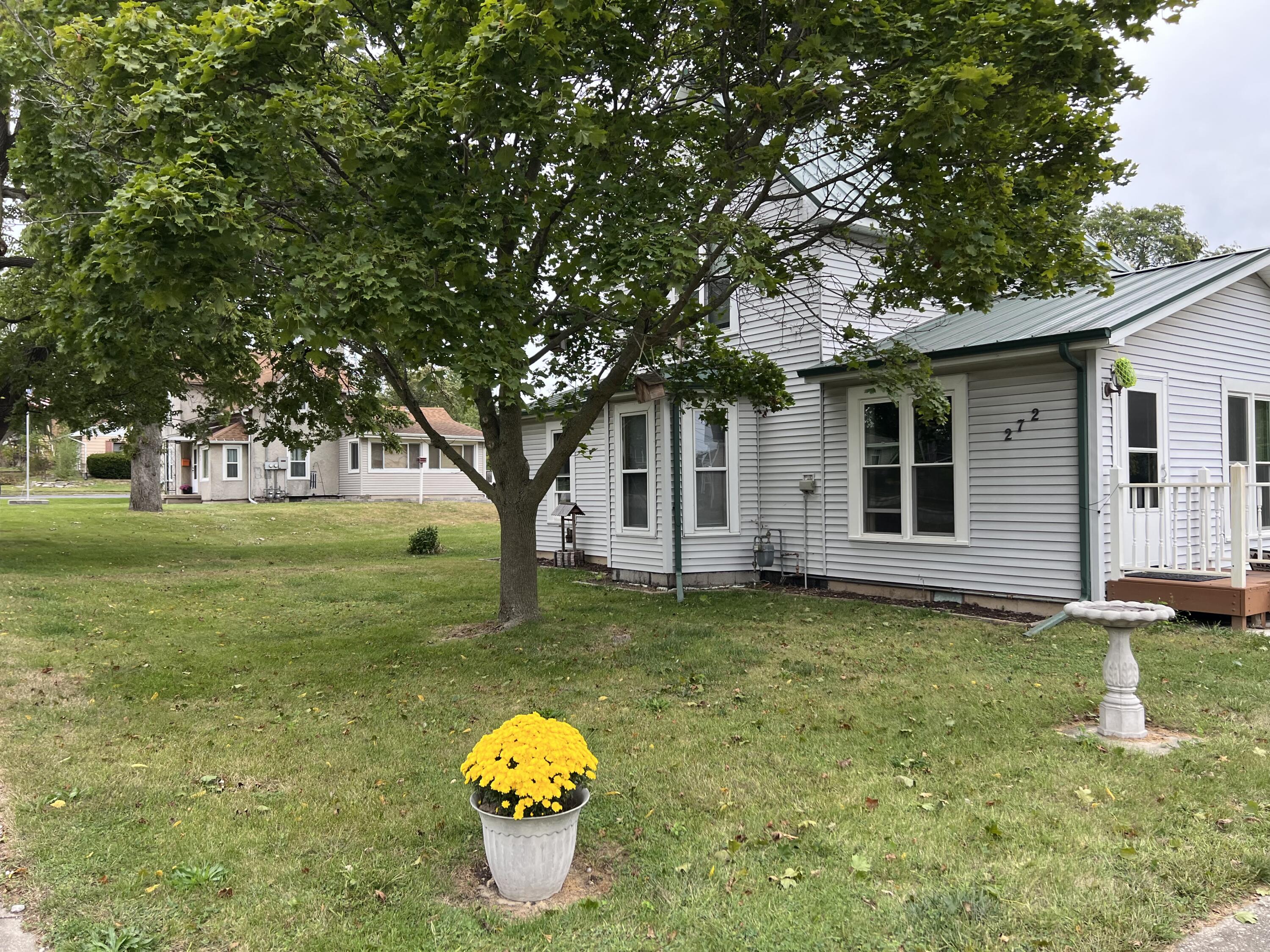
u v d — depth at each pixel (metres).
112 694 6.46
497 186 6.41
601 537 15.03
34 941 2.99
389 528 25.33
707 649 7.86
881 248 11.42
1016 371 9.59
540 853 3.29
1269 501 11.07
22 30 8.55
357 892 3.36
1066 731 5.37
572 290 7.64
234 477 33.09
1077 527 9.07
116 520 22.48
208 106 5.80
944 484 10.43
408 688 6.68
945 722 5.50
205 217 5.14
